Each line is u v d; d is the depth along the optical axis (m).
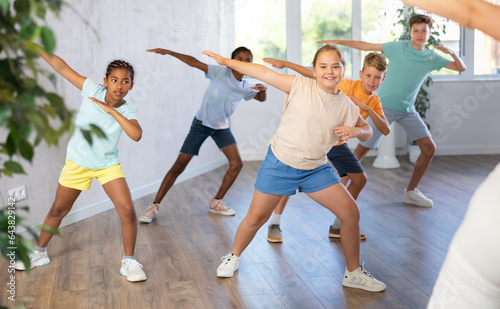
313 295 2.82
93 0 4.21
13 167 0.86
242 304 2.71
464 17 0.89
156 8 5.08
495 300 1.10
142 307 2.68
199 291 2.88
